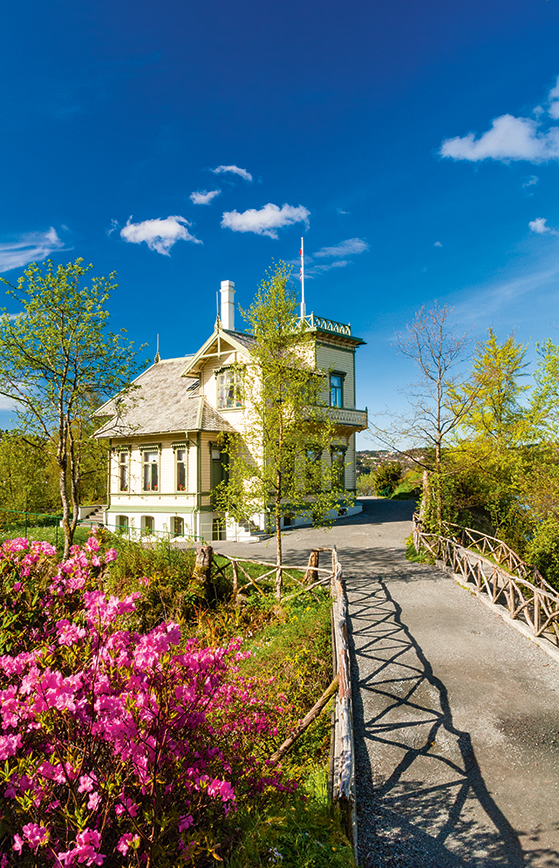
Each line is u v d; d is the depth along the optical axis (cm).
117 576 1110
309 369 1266
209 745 335
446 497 1745
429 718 678
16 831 238
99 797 225
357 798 527
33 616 381
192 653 306
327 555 1716
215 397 2458
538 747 608
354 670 820
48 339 1349
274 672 788
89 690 270
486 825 483
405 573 1445
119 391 1541
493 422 2209
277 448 1239
